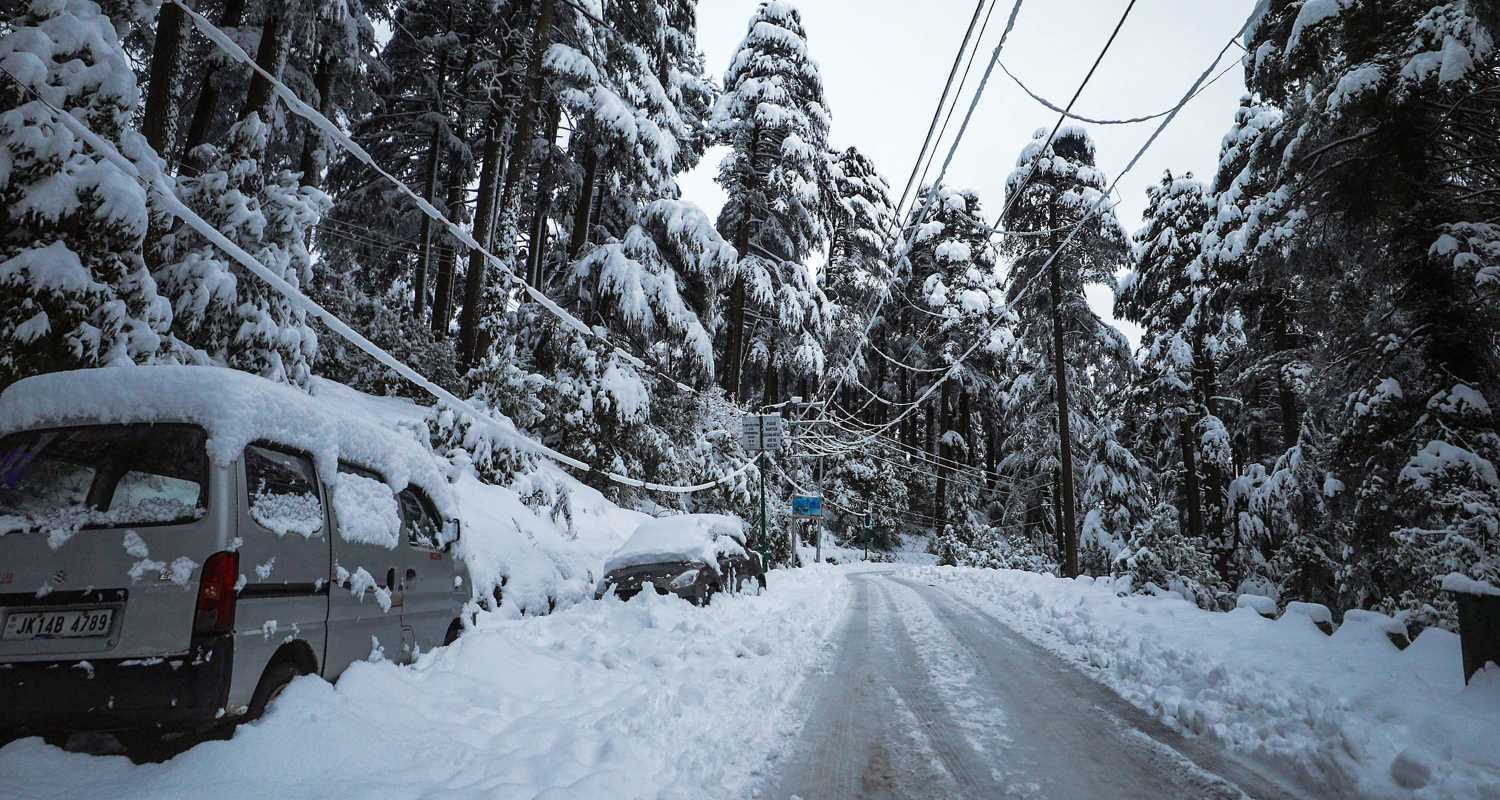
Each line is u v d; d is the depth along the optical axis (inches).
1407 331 471.5
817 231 1261.1
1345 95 424.2
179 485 146.7
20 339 261.7
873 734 197.5
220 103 863.1
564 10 845.2
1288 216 525.3
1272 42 504.1
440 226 1037.8
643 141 893.2
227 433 150.6
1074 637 365.7
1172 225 1157.1
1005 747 185.8
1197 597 545.6
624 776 148.7
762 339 1466.5
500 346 788.0
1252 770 167.2
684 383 1031.6
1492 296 424.5
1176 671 261.7
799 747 185.5
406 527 221.3
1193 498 1095.0
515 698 200.7
